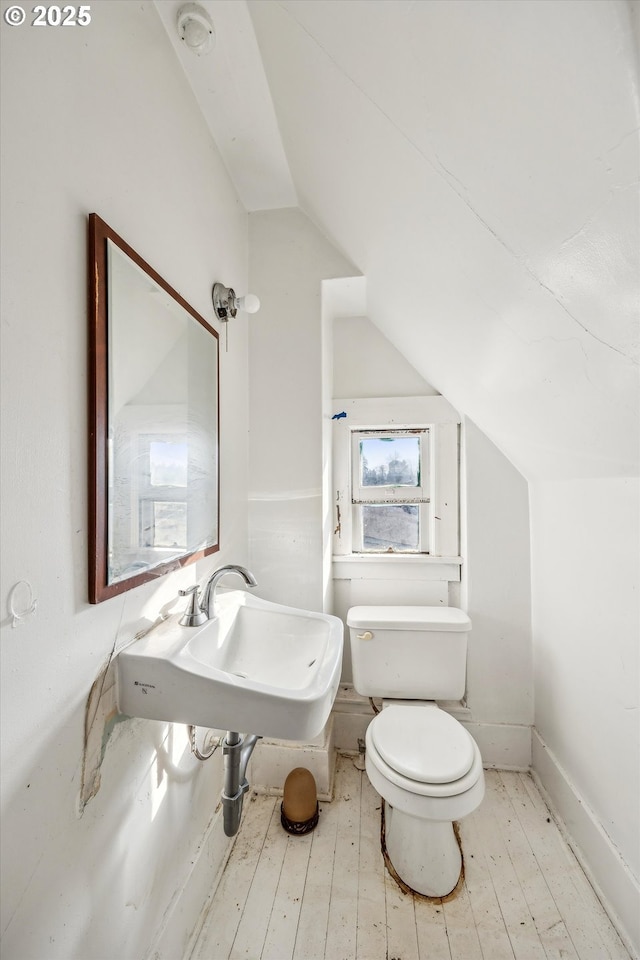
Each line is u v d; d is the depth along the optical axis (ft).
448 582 5.67
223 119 3.77
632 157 1.52
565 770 4.33
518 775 5.03
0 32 1.65
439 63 1.93
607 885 3.46
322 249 4.90
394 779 3.45
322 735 4.68
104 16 2.33
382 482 6.00
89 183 2.19
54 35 1.94
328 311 5.47
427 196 2.70
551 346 2.71
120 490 2.37
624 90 1.42
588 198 1.75
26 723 1.77
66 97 2.02
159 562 2.81
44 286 1.87
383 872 3.75
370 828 4.22
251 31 2.99
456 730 3.99
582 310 2.24
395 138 2.56
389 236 3.55
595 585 3.83
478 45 1.73
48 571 1.89
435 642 4.84
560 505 4.48
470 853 3.96
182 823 3.16
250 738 3.32
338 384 5.97
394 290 4.35
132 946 2.49
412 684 4.89
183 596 2.97
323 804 4.53
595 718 3.81
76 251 2.08
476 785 3.43
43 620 1.86
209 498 3.67
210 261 3.89
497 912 3.41
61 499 1.97
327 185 3.89
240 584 4.58
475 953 3.12
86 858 2.14
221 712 2.34
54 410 1.93
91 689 2.20
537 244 2.18
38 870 1.82
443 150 2.28
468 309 3.27
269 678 3.23
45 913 1.86
